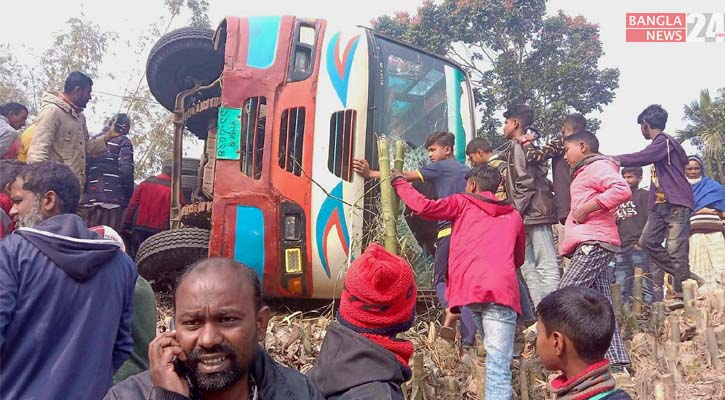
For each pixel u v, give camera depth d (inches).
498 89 818.2
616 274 305.0
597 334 96.8
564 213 205.9
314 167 201.5
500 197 227.6
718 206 283.0
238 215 201.2
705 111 863.1
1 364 91.8
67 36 533.0
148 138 503.8
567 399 96.8
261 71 206.1
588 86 837.8
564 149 204.7
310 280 203.5
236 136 202.7
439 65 244.1
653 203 253.0
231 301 66.7
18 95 524.1
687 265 247.8
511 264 155.1
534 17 832.3
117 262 105.7
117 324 102.7
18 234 97.0
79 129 224.1
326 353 82.6
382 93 213.9
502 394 149.8
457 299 156.5
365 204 200.1
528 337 207.2
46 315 94.0
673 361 186.9
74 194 110.1
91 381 95.1
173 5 599.2
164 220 270.1
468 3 830.5
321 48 209.8
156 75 283.6
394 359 80.5
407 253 207.6
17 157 229.8
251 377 73.3
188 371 67.3
